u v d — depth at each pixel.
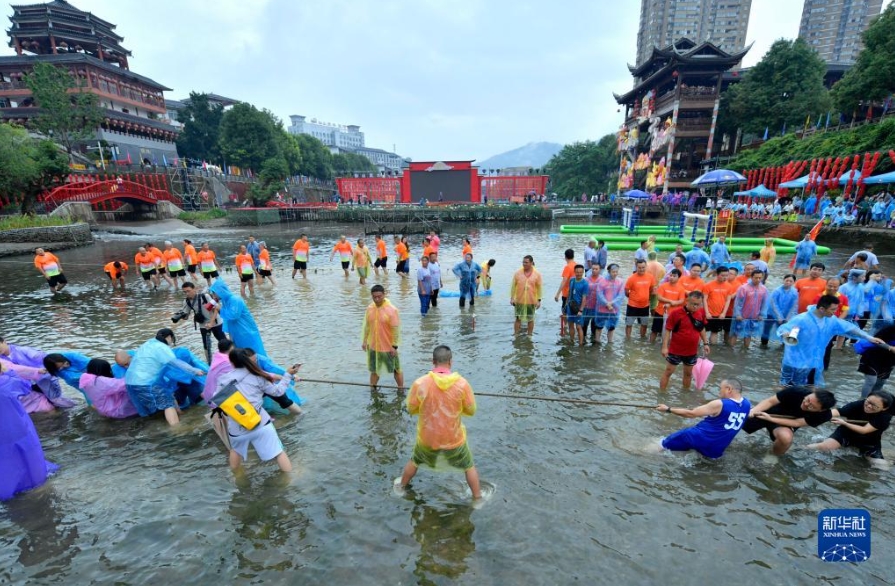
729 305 9.07
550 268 19.34
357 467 5.26
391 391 7.21
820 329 6.43
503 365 8.23
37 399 6.57
